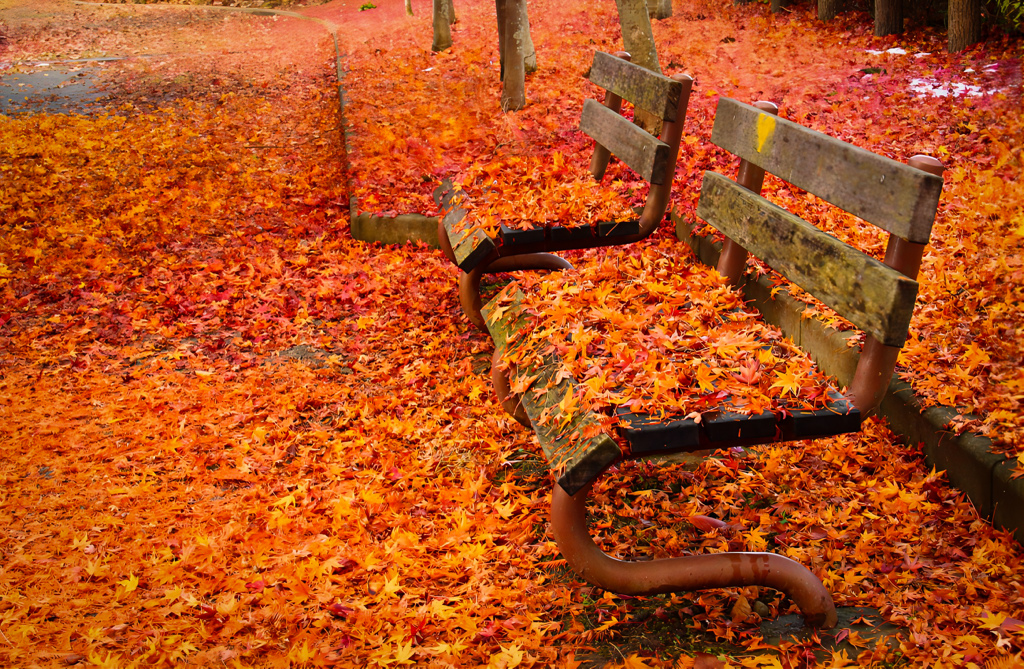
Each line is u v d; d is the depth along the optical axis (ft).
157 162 27.73
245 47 54.95
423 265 18.33
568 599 8.35
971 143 19.21
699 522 9.11
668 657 7.48
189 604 8.55
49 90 41.68
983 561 8.03
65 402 13.21
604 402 7.25
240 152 29.22
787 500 9.48
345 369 14.23
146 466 11.37
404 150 24.86
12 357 14.88
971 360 10.20
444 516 9.98
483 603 8.34
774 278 13.00
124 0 86.12
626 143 12.61
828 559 8.47
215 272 18.79
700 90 27.71
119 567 9.25
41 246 20.44
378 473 10.96
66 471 11.26
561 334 8.84
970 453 8.79
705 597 8.21
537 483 10.61
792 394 7.34
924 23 31.50
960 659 6.85
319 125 32.86
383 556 9.24
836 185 7.68
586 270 11.35
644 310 9.40
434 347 14.66
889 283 6.58
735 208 9.44
